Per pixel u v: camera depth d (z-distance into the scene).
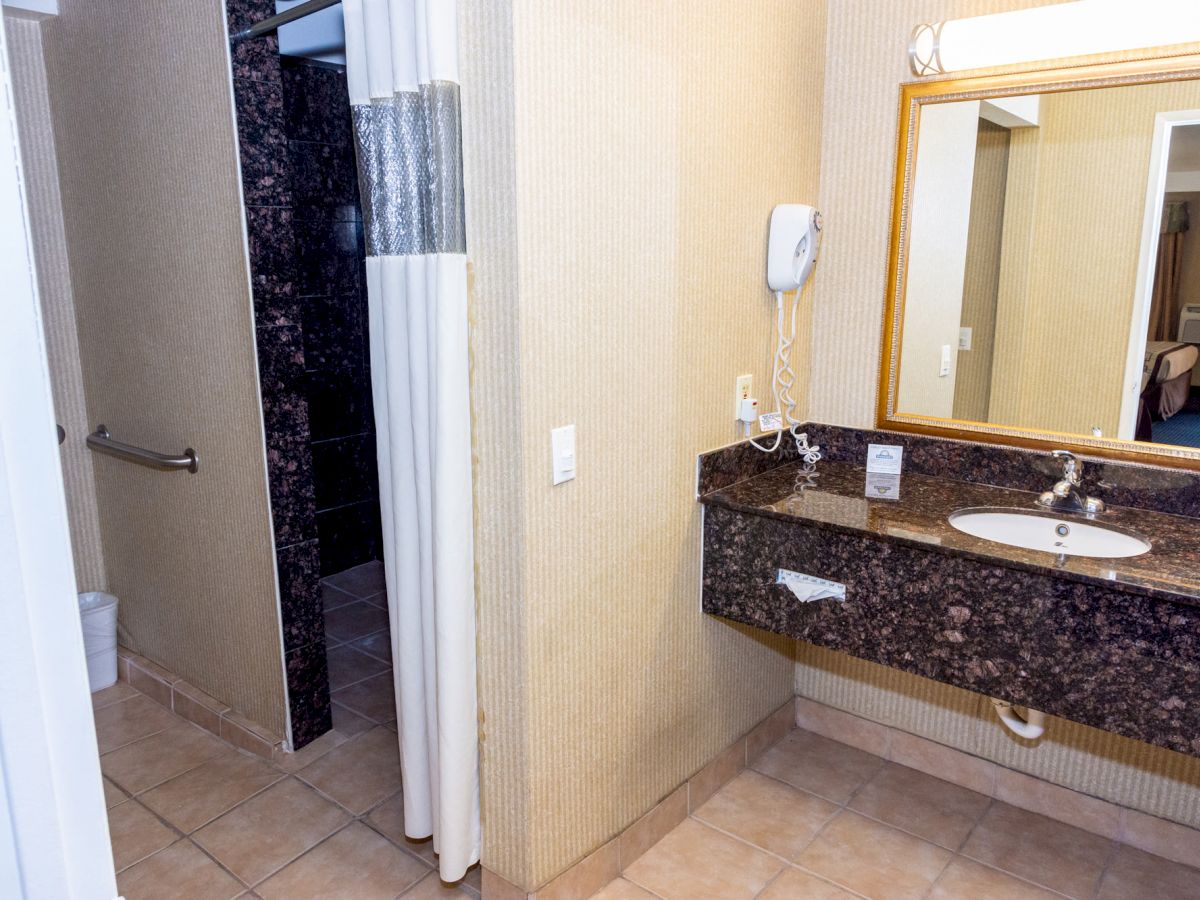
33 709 0.42
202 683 2.73
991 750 2.30
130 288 2.57
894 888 1.97
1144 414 1.97
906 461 2.31
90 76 2.50
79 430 2.92
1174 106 1.84
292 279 2.24
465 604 1.74
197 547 2.60
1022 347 2.10
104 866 0.47
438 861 2.06
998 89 2.03
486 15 1.49
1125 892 1.97
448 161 1.56
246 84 2.08
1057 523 1.97
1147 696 1.56
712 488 2.12
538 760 1.77
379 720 2.70
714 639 2.24
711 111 1.91
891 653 1.86
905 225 2.21
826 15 2.24
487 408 1.65
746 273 2.12
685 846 2.12
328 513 3.95
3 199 0.38
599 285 1.71
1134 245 1.93
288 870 2.03
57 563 0.42
